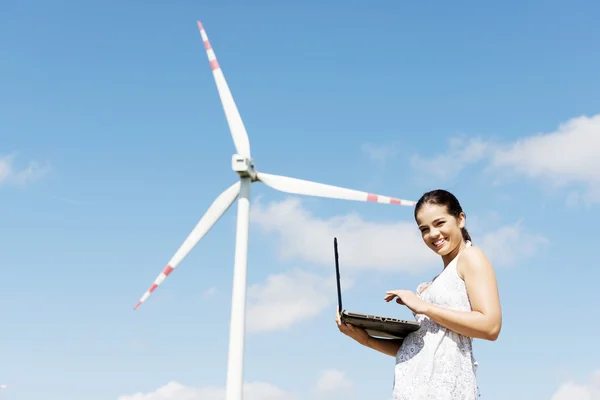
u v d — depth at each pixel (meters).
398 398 5.70
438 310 5.35
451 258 6.03
